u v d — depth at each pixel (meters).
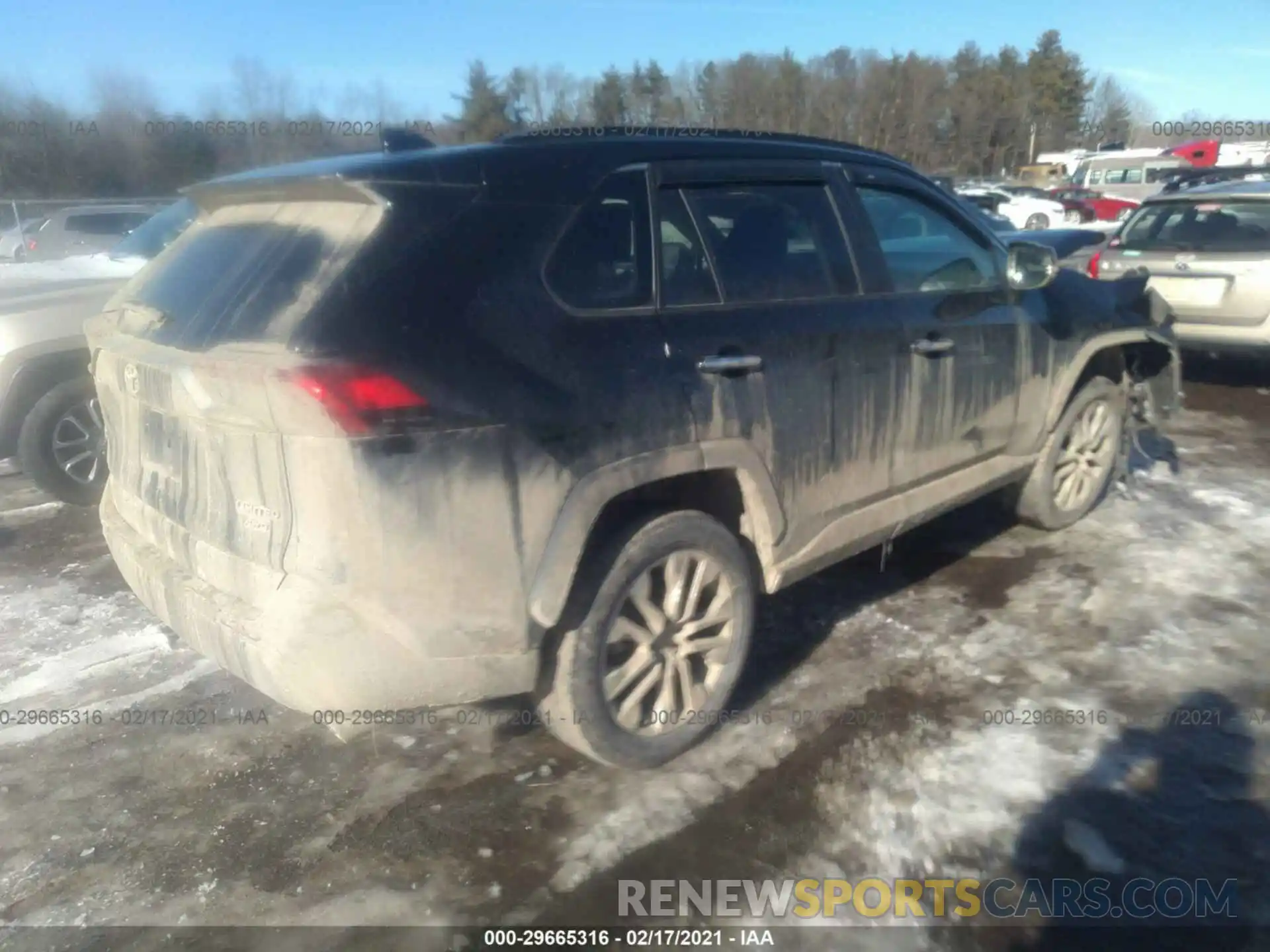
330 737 3.43
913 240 4.01
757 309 3.25
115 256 6.59
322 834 2.95
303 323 2.44
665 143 3.20
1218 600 4.28
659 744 3.15
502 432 2.59
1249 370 8.91
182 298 2.91
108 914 2.66
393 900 2.69
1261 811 2.95
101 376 3.29
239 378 2.47
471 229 2.68
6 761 3.32
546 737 3.41
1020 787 3.08
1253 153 38.28
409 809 3.05
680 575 3.12
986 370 4.14
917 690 3.65
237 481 2.65
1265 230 7.68
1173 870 2.74
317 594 2.49
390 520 2.47
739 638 3.32
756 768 3.21
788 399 3.28
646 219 3.05
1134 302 5.21
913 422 3.81
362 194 2.60
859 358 3.53
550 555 2.71
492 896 2.70
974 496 4.37
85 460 5.71
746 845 2.87
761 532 3.33
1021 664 3.81
